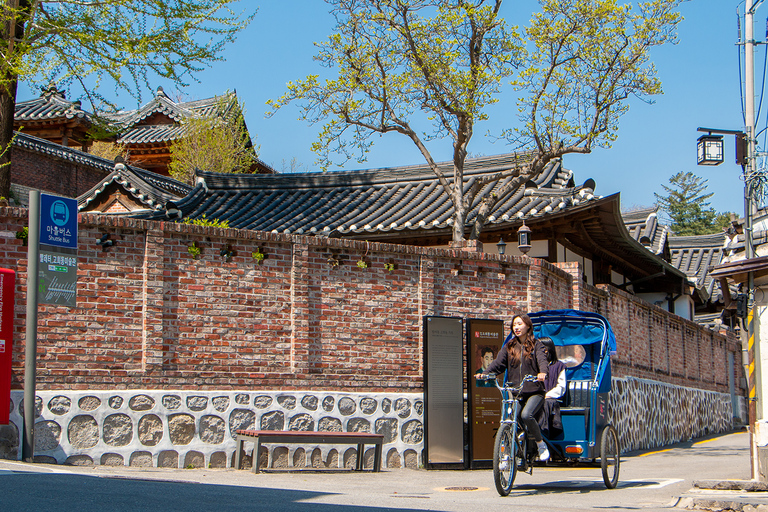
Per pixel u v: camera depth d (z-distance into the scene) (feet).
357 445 36.55
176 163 122.21
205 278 34.73
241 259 35.55
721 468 39.83
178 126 137.08
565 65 47.57
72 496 18.92
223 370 34.55
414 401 38.65
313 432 34.24
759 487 27.27
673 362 70.79
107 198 80.02
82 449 31.30
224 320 34.86
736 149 38.93
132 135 134.31
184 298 34.22
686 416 72.02
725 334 93.40
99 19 36.88
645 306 62.80
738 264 31.53
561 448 28.84
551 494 27.20
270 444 34.71
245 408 34.53
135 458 32.14
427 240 61.11
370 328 38.34
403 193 66.54
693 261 111.24
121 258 33.09
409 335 39.34
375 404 37.60
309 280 37.04
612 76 47.11
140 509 17.47
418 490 27.91
